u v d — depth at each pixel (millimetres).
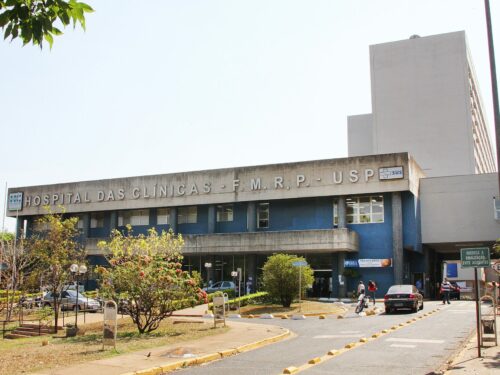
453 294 46719
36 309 35125
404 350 14969
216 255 49844
